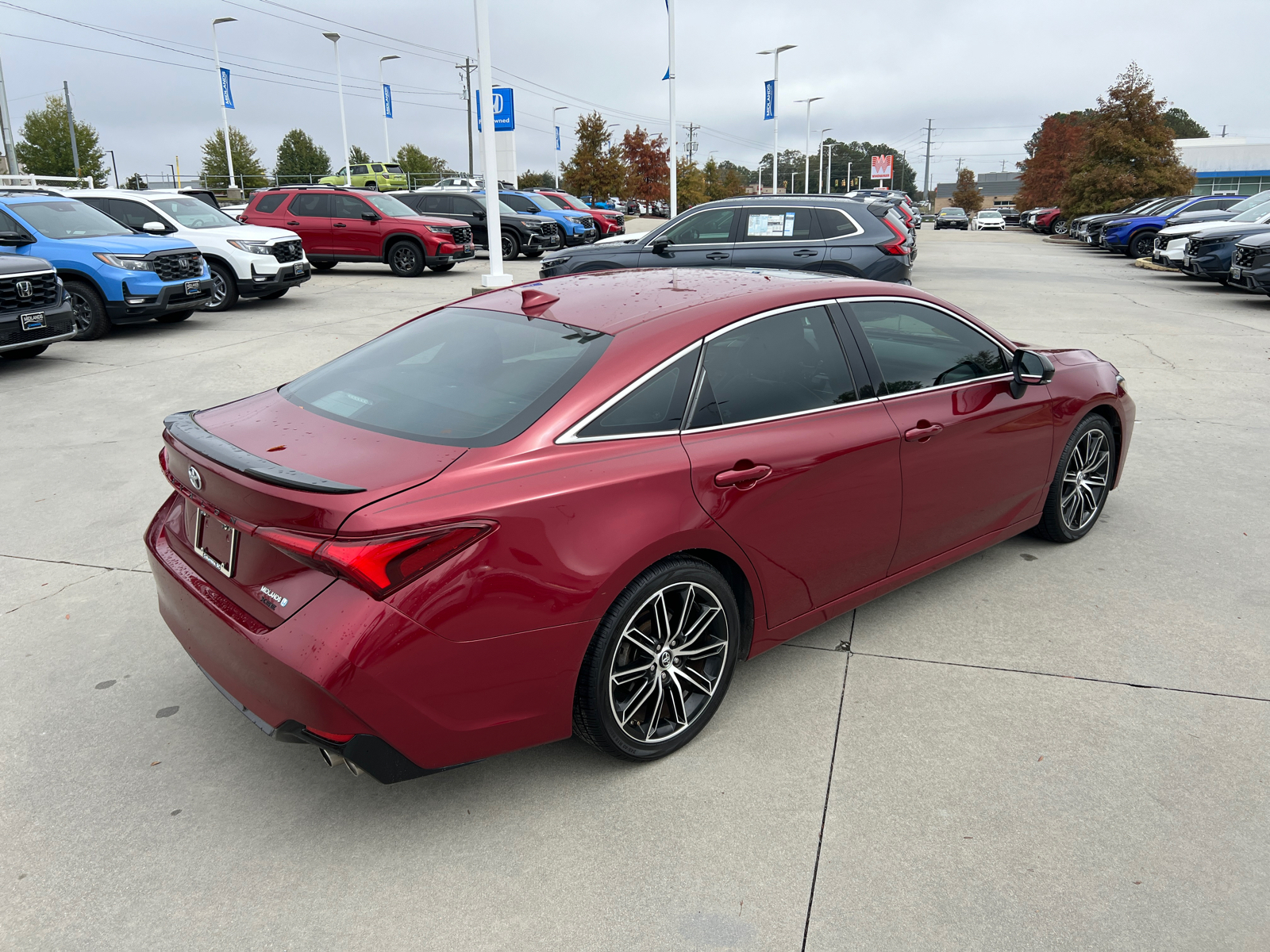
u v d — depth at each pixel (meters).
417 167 64.25
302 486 2.23
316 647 2.19
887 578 3.53
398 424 2.65
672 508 2.64
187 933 2.21
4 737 2.99
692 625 2.85
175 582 2.67
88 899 2.31
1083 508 4.56
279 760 2.89
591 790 2.74
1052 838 2.50
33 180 19.36
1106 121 34.72
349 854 2.48
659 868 2.41
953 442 3.57
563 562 2.43
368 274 19.36
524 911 2.27
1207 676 3.32
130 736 3.00
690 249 10.56
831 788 2.72
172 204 13.84
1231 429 6.63
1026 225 52.31
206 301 11.64
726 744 2.95
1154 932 2.19
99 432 6.57
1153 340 10.45
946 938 2.17
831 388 3.21
